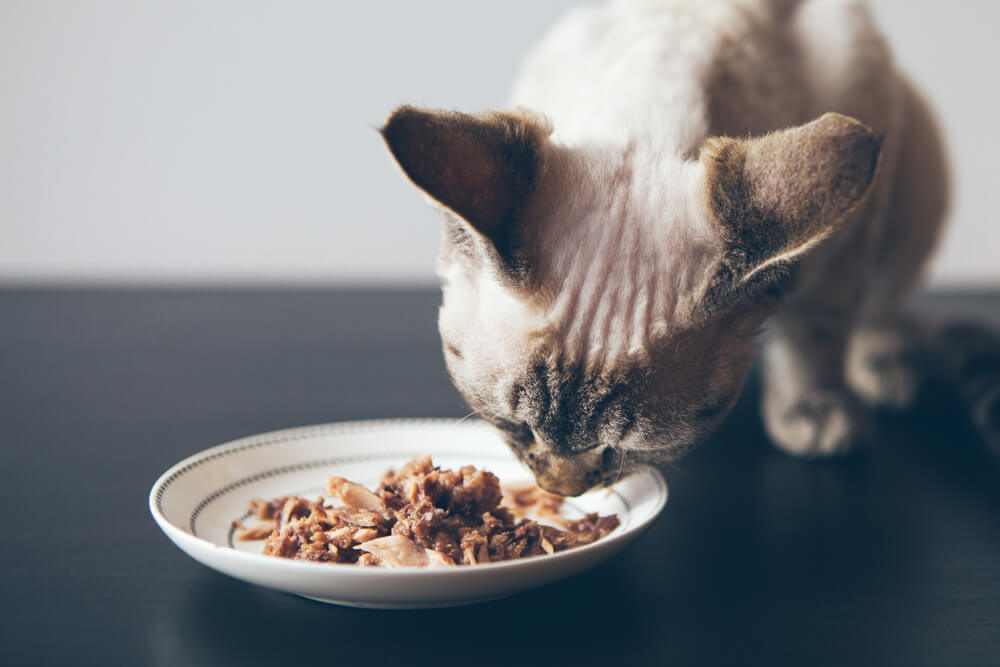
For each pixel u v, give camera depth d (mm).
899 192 671
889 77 583
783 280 433
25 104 1058
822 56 568
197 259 1119
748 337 448
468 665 377
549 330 415
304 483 475
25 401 655
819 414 590
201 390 693
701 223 420
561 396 419
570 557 380
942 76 1105
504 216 403
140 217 1101
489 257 403
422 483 423
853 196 382
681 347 424
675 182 432
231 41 1064
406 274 1144
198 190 1100
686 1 562
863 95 568
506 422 439
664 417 427
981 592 432
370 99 1087
